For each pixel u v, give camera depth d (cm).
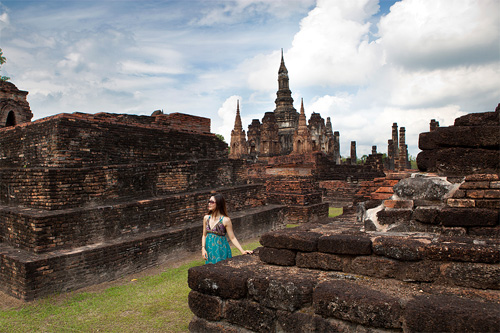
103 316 558
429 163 543
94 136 935
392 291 347
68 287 704
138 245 846
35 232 707
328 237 416
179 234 968
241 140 4741
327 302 346
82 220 785
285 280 381
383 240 389
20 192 840
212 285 416
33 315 577
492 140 478
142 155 1077
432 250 360
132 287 714
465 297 327
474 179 463
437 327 290
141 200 952
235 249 1043
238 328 402
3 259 696
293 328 364
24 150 960
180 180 1124
